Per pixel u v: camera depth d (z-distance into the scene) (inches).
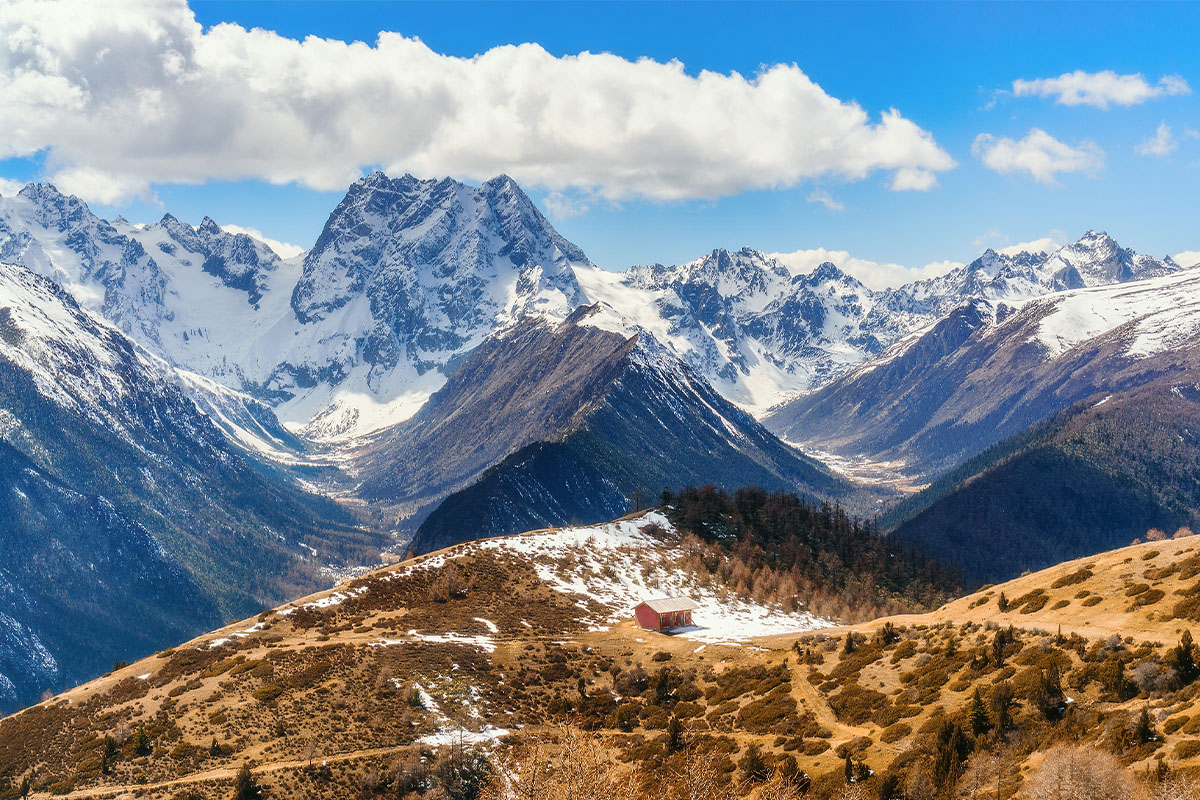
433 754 5708.7
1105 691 4087.1
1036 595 5689.0
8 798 5541.3
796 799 4131.4
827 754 4675.2
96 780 5521.7
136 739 5841.5
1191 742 3344.0
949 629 5836.6
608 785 3518.7
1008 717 4175.7
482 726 6176.2
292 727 6003.9
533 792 3503.9
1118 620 4788.4
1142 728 3553.2
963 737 4119.1
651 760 5265.8
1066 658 4490.7
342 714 6186.0
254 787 5265.8
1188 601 4586.6
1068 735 3858.3
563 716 6432.1
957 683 4862.2
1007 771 3796.8
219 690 6530.5
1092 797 3179.1
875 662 5816.9
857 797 3927.2
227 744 5821.9
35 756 5974.4
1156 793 3102.9
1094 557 6013.8
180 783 5374.0
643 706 6358.3
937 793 3870.6
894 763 4259.4
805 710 5423.2
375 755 5708.7
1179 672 3905.0
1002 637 5044.3
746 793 4471.0
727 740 5280.5
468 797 5285.4
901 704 4945.9
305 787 5339.6
